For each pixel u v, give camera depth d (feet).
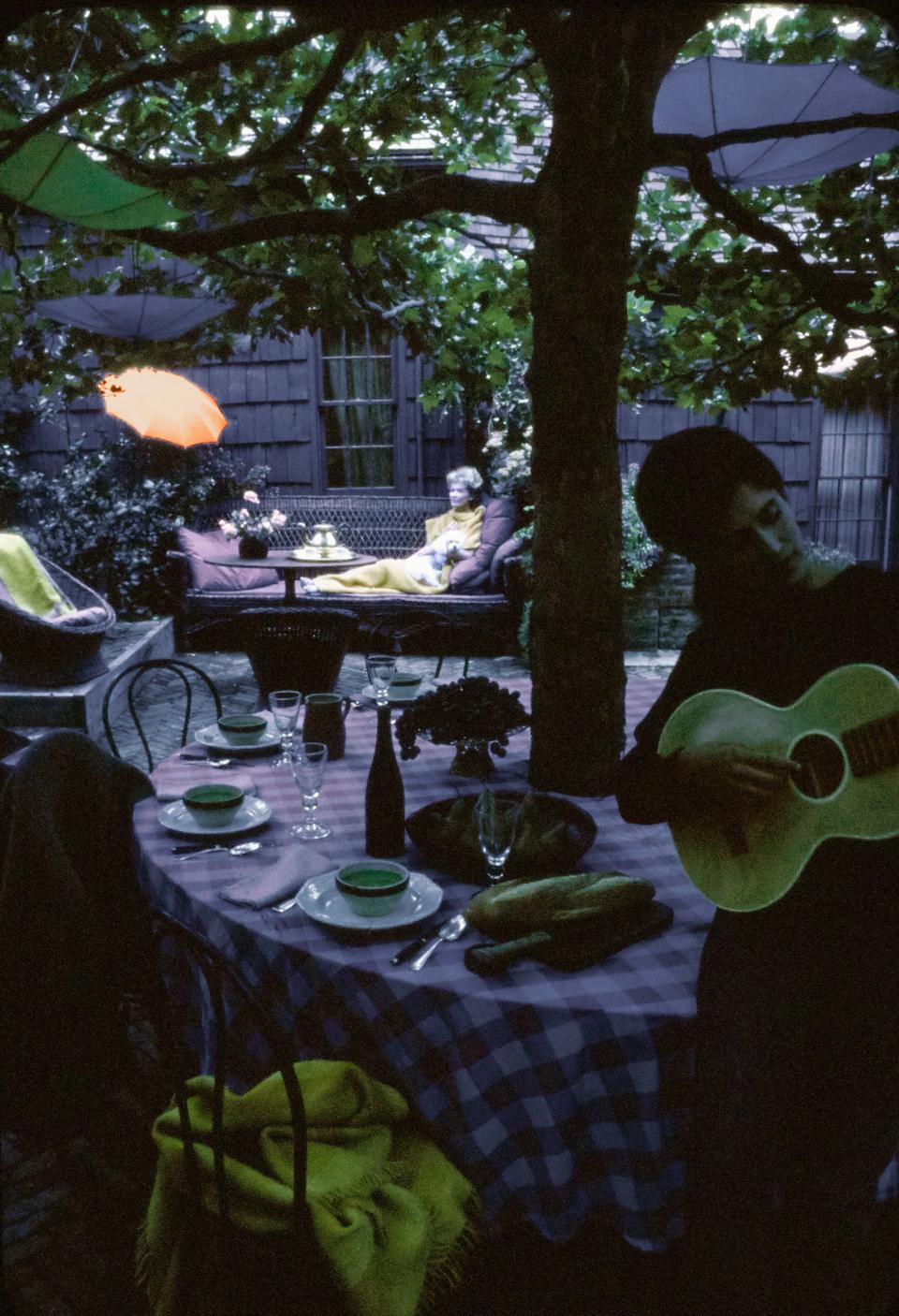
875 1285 5.33
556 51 6.88
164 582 27.73
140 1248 5.56
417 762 8.94
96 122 10.19
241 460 31.50
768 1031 4.73
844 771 4.75
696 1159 4.93
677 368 11.97
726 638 5.23
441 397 13.43
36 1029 6.84
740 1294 4.81
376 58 11.21
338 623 14.05
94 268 17.39
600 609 7.78
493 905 5.66
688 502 4.75
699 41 10.39
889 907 4.64
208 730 9.58
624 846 7.09
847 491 31.01
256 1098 5.17
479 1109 5.16
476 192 8.35
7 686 18.79
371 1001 5.34
